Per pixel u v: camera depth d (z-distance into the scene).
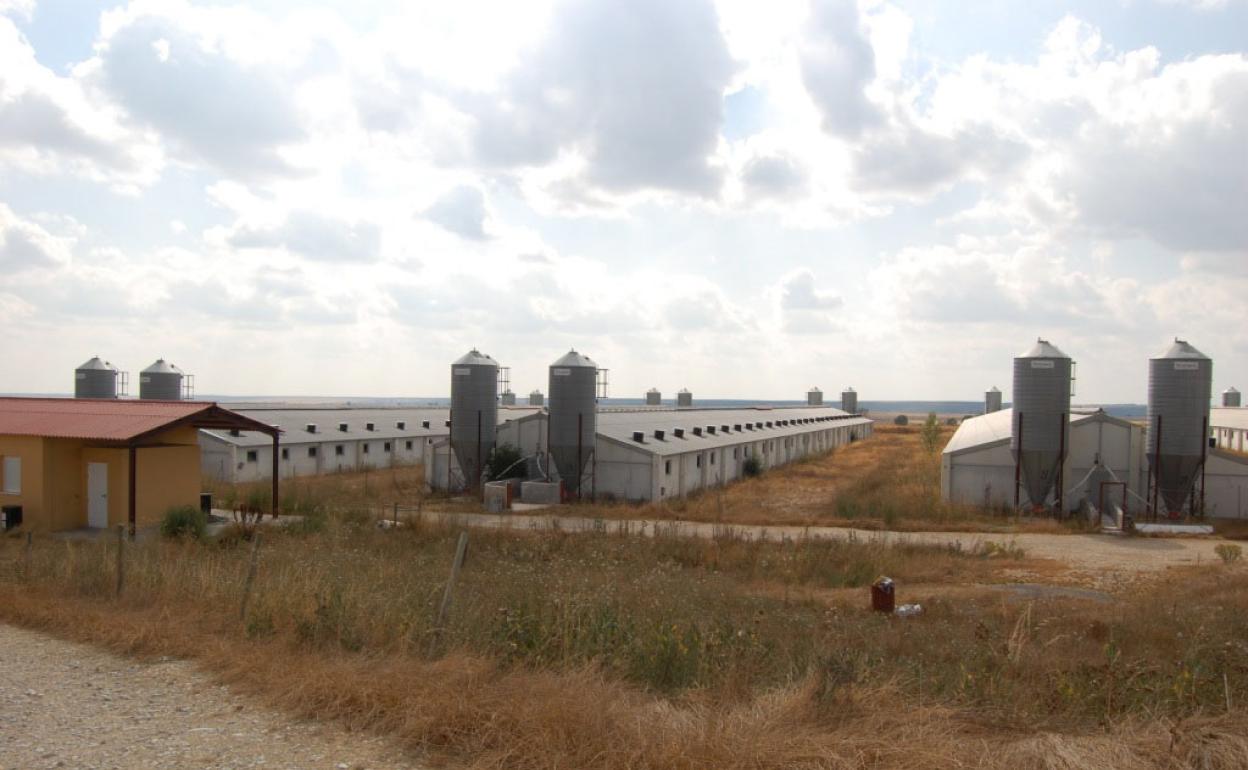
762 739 7.28
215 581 14.15
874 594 17.61
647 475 42.84
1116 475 38.56
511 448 45.84
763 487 51.75
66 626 12.73
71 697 9.53
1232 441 64.44
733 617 14.48
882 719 7.91
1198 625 14.03
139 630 11.99
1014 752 7.15
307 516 30.20
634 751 7.22
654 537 27.78
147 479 29.33
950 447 45.12
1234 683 9.35
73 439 27.86
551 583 15.95
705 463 50.78
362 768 7.45
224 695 9.54
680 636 10.59
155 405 30.88
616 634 10.90
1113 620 15.44
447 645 10.57
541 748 7.46
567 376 43.56
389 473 55.62
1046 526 34.09
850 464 69.00
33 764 7.58
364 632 11.27
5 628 12.94
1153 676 9.91
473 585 15.84
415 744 7.97
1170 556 27.39
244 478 47.41
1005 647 12.48
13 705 9.26
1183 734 7.30
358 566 17.38
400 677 9.20
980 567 24.55
